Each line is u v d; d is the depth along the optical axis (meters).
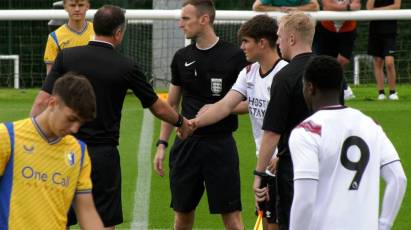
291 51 16.02
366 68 42.38
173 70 20.20
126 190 25.38
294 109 15.80
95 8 46.66
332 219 13.20
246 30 17.84
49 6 47.38
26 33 44.47
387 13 35.06
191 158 19.69
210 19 19.55
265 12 34.88
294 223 13.20
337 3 34.75
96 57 17.48
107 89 17.42
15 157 12.96
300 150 13.20
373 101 36.56
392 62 36.09
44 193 13.06
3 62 44.12
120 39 17.84
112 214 17.77
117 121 17.84
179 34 39.84
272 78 17.81
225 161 19.62
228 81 19.66
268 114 15.91
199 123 18.53
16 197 12.98
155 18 36.47
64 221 13.36
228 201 19.66
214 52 19.64
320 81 13.52
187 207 19.95
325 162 13.28
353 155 13.38
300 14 16.11
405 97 37.69
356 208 13.25
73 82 12.66
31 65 43.44
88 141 17.42
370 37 36.09
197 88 19.81
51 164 13.09
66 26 24.70
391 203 13.62
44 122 13.00
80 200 13.48
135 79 17.67
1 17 35.97
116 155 17.84
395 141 30.14
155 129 32.16
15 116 33.31
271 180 17.30
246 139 30.59
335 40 35.34
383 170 13.66
